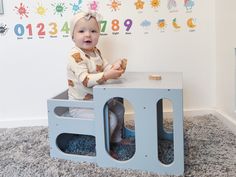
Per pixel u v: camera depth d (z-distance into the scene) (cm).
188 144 123
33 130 149
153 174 100
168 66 154
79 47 127
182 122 96
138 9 148
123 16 149
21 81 154
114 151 118
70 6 147
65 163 111
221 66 148
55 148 117
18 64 152
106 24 149
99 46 151
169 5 148
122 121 128
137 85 104
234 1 129
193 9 149
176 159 99
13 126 156
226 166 103
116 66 114
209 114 159
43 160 114
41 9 147
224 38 142
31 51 151
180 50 153
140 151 103
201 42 153
